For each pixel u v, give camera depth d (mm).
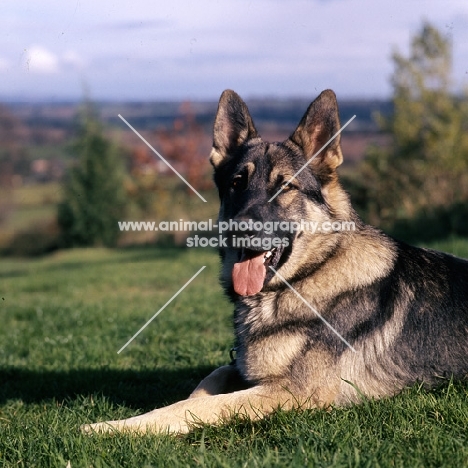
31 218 33000
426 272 4551
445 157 21594
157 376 5816
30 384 5699
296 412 3928
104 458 3398
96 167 30734
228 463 3123
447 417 3713
